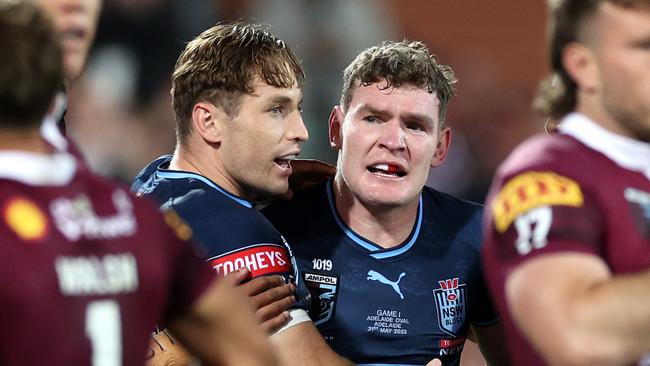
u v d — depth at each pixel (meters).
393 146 11.05
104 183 7.30
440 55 33.34
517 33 33.88
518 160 7.92
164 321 7.58
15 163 6.82
